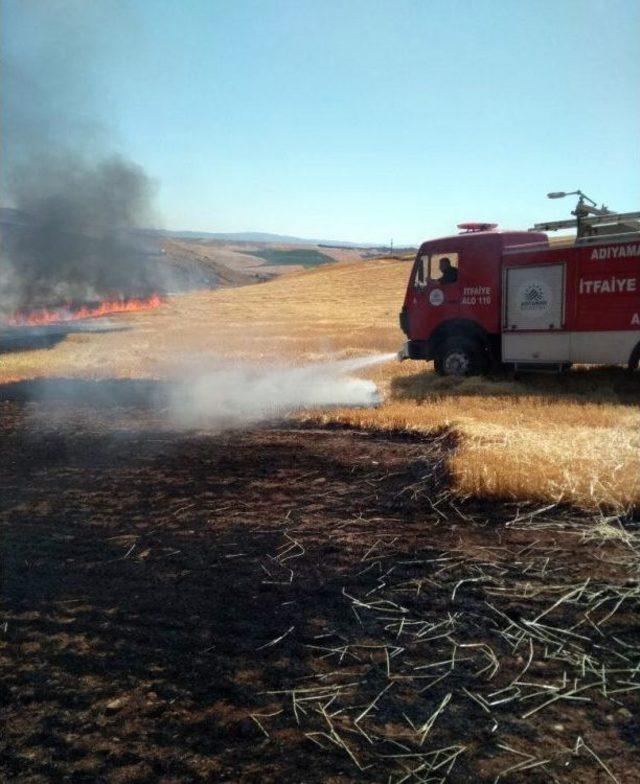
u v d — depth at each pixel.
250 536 5.17
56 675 3.45
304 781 2.65
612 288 10.84
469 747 2.80
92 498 6.26
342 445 7.93
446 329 12.61
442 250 12.36
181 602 4.16
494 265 11.85
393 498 5.91
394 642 3.60
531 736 2.84
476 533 5.01
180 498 6.16
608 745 2.77
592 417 8.39
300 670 3.39
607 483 5.52
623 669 3.26
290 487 6.37
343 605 4.02
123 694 3.26
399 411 9.45
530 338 11.62
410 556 4.65
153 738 2.94
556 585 4.11
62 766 2.80
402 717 3.00
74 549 5.07
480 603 3.96
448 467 6.38
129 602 4.19
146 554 4.92
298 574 4.46
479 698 3.11
